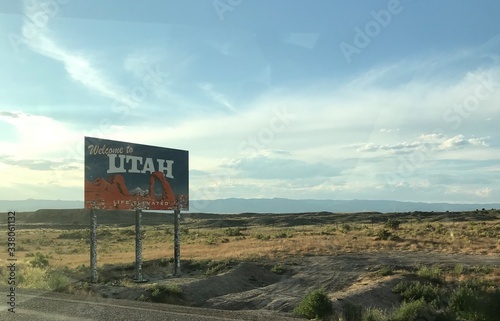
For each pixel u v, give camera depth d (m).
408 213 148.00
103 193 29.83
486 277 28.95
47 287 19.08
